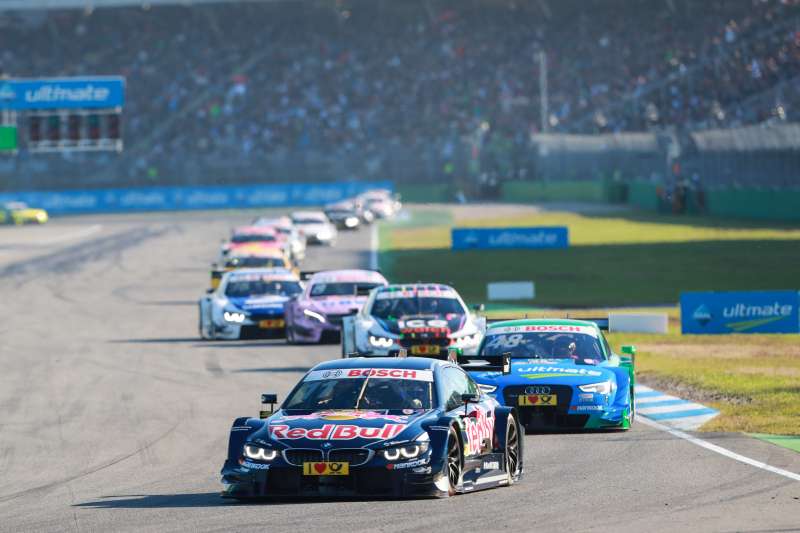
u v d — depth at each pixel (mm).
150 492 43250
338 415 38438
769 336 99625
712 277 147750
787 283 137500
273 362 88562
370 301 82625
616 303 126062
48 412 67250
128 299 148375
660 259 173875
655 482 42469
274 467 36781
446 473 37344
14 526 36469
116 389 76188
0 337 110062
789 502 37688
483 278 158125
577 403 55000
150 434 59188
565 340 59906
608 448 51469
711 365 81812
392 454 36656
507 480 41812
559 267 170250
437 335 77000
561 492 40219
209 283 169250
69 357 94500
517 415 43906
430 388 40062
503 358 46875
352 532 32781
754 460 47406
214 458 51875
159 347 100562
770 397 66375
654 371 79625
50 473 49188
